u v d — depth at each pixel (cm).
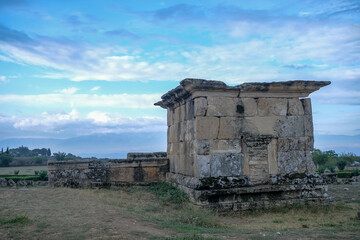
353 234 739
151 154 1642
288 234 735
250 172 1127
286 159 1175
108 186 1349
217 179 1077
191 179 1116
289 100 1209
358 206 1170
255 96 1170
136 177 1456
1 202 920
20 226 652
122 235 629
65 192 1166
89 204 945
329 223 897
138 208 980
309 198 1147
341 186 1766
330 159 3888
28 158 6544
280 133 1182
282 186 1113
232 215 1010
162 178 1465
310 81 1184
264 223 913
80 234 617
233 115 1135
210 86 1091
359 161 4391
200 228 772
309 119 1220
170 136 1484
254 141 1141
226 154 1108
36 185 1914
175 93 1269
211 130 1104
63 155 4372
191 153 1162
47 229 643
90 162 1430
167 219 864
